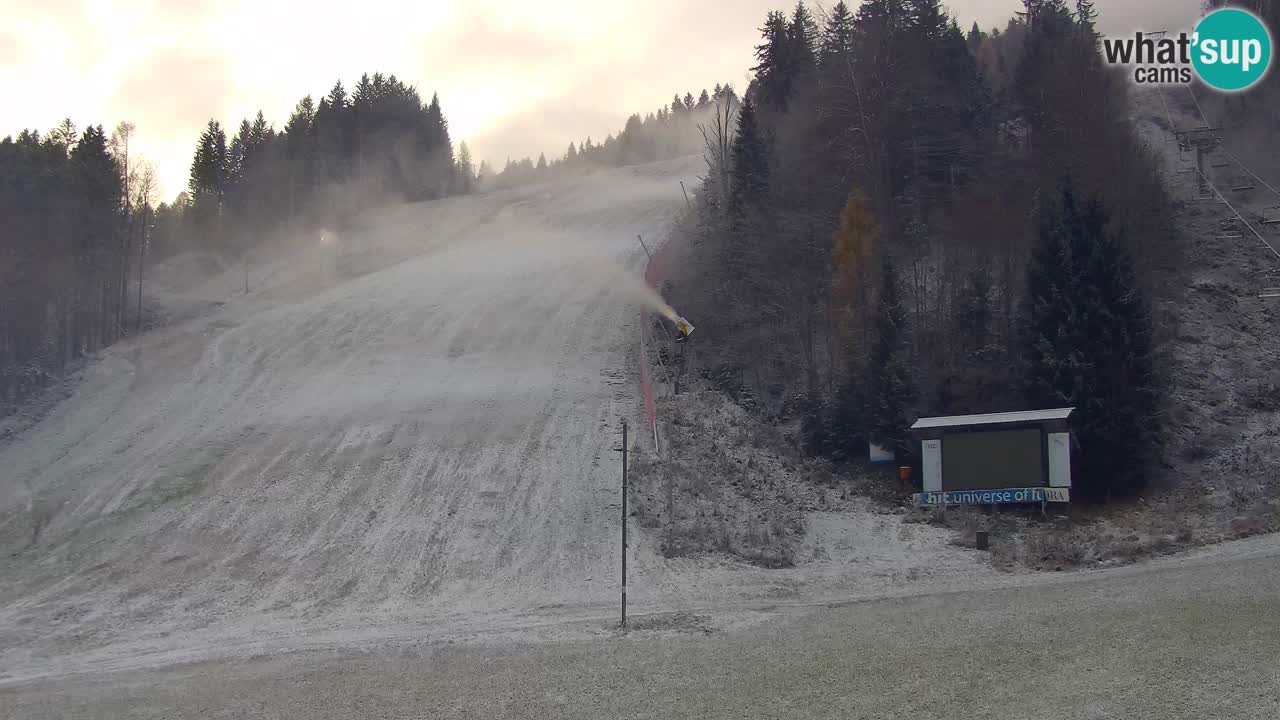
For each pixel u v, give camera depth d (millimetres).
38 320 58062
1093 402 34469
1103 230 38125
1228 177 60750
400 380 46250
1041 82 58906
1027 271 40219
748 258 47562
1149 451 34875
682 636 22375
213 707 17875
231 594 28156
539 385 44688
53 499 35938
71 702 19125
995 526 32469
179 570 29859
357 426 40719
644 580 28625
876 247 45125
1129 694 14836
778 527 32531
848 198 47500
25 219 61281
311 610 26891
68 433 42844
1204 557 26891
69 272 60844
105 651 24156
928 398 40312
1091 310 35875
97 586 29000
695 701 16375
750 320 46125
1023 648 18359
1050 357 36125
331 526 32500
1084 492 34562
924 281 44531
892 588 27219
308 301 63156
